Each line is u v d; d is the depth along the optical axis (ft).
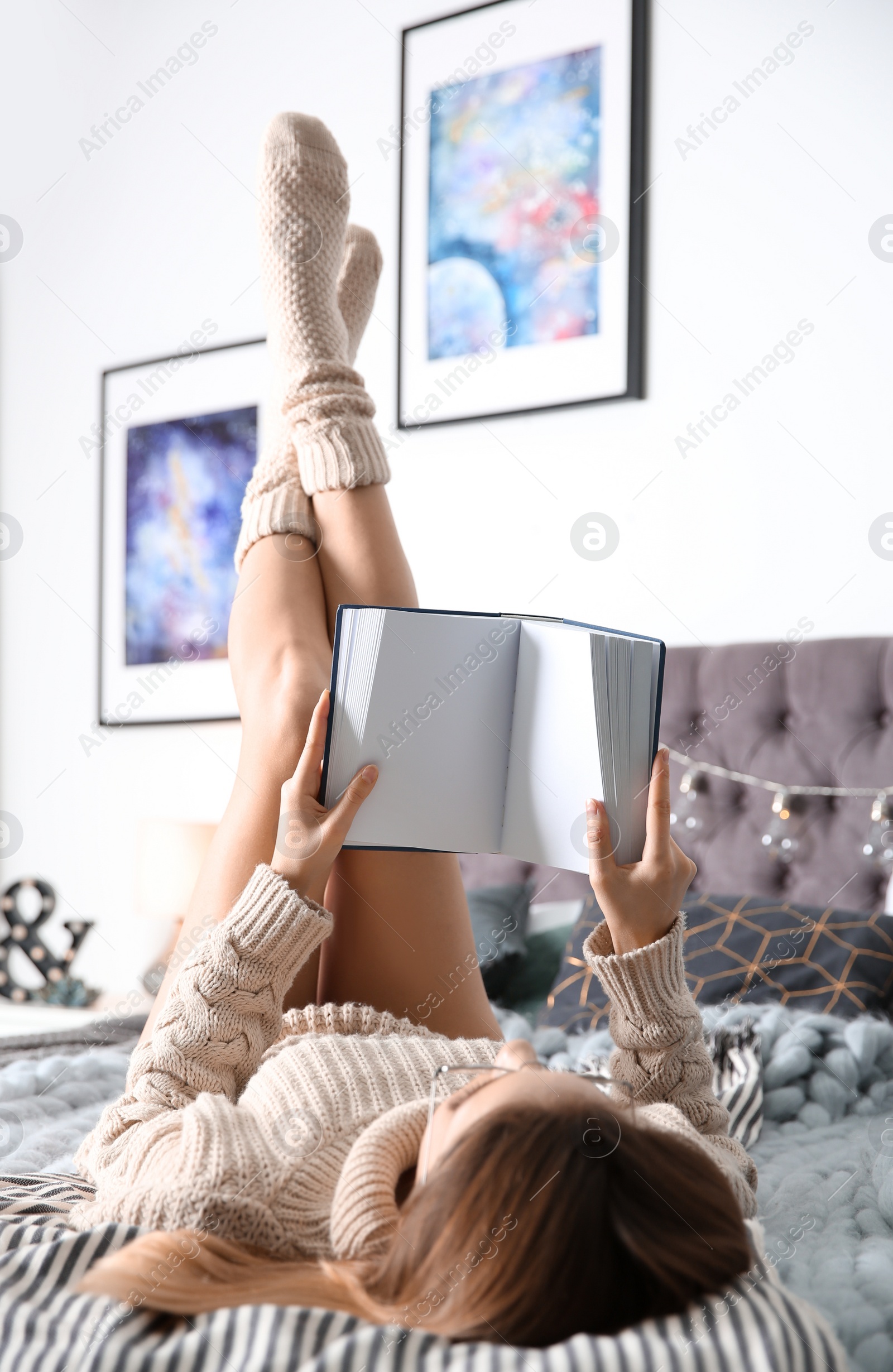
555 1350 1.90
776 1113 4.39
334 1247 2.35
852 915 5.73
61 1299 2.16
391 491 9.07
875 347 7.36
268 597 4.10
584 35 8.32
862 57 7.44
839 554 7.41
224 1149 2.47
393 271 9.14
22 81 10.57
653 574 8.02
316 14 9.67
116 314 10.87
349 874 3.90
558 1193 1.99
